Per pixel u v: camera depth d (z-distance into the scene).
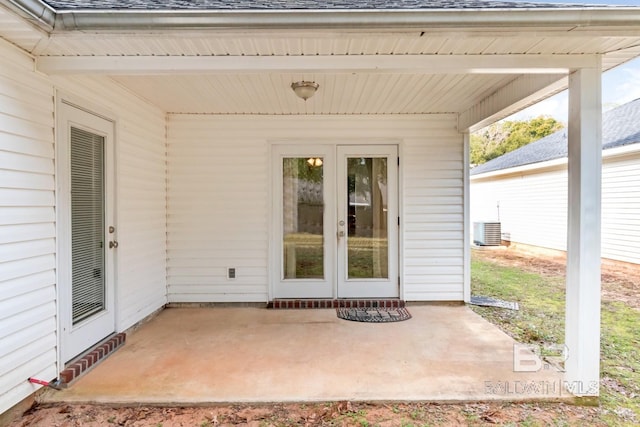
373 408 2.41
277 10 2.01
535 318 4.31
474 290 5.80
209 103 4.22
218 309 4.66
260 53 2.39
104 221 3.33
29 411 2.35
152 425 2.23
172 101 4.14
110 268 3.40
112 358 3.12
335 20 2.02
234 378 2.75
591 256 2.45
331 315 4.38
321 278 4.86
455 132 4.81
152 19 2.01
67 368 2.72
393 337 3.62
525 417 2.32
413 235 4.85
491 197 12.84
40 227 2.48
